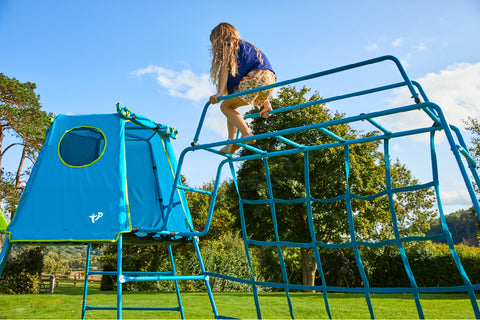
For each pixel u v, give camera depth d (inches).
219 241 759.1
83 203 128.8
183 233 143.3
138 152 196.5
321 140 649.0
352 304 387.2
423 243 721.6
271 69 131.7
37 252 690.8
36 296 469.1
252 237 712.4
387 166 104.3
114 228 122.5
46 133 145.2
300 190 623.2
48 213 128.8
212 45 130.7
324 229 677.9
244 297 469.1
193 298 446.6
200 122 133.3
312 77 111.9
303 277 701.3
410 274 96.0
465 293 638.5
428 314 305.1
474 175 103.2
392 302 405.1
